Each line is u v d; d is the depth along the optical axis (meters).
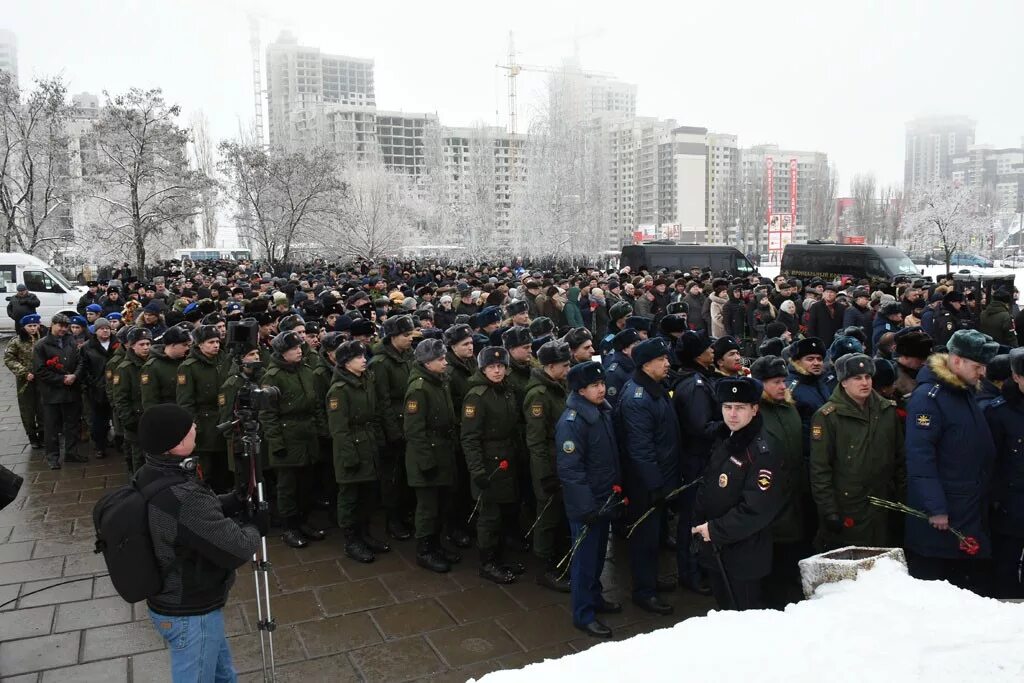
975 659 2.76
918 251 55.00
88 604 5.24
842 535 4.53
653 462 4.92
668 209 116.88
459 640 4.65
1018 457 4.38
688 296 16.56
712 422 5.26
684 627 3.22
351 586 5.48
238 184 33.56
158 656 4.54
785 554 4.93
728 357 5.54
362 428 6.07
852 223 95.25
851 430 4.47
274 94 165.12
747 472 3.82
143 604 5.23
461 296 13.57
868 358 4.45
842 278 19.84
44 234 30.77
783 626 3.10
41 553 6.16
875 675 2.67
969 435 4.19
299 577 5.66
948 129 182.00
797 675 2.70
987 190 91.31
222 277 21.47
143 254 28.48
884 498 4.53
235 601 5.24
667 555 6.23
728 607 3.91
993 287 12.93
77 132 34.69
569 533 5.58
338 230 38.47
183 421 3.11
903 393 5.26
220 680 3.36
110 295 15.32
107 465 8.88
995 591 4.58
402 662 4.39
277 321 8.58
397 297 12.68
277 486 6.40
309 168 33.88
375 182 44.94
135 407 7.56
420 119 124.31
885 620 3.08
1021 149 155.00
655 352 5.03
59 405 8.80
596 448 4.73
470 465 5.42
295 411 6.32
